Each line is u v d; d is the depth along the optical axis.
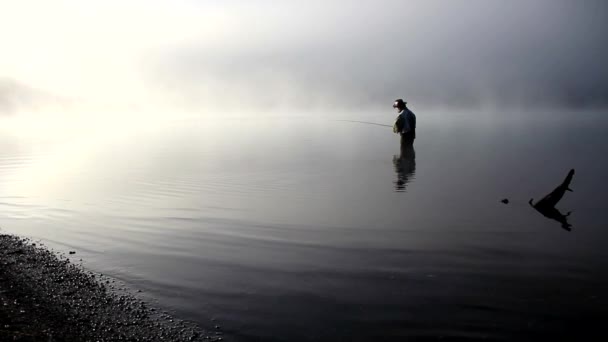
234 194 12.08
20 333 4.80
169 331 4.80
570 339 4.46
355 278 6.10
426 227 8.59
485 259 6.79
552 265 6.47
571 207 10.14
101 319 5.11
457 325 4.77
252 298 5.52
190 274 6.34
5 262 7.01
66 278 6.30
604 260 6.65
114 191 12.70
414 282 5.93
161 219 9.48
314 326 4.80
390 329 4.71
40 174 16.09
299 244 7.66
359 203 10.74
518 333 4.59
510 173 15.05
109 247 7.68
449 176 14.53
